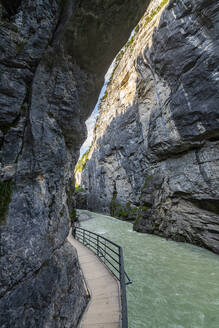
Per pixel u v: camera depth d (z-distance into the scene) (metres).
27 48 2.50
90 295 4.95
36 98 2.76
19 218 2.27
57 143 3.42
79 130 4.66
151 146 17.05
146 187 18.06
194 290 6.69
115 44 4.70
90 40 4.16
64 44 3.78
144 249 11.65
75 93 4.09
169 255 10.28
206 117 10.96
